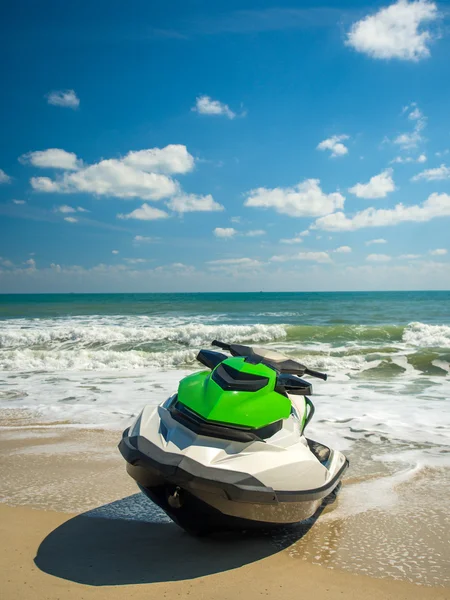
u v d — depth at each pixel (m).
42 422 4.68
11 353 9.05
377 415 5.02
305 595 1.92
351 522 2.63
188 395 2.34
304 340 11.57
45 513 2.67
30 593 1.87
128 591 1.90
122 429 4.43
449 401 5.67
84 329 12.05
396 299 53.59
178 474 1.99
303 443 2.38
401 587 1.99
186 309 28.30
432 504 2.90
